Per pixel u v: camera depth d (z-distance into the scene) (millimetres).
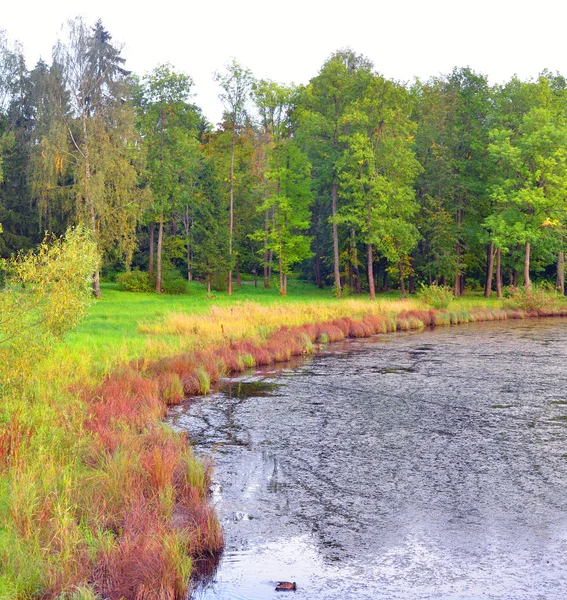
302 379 17656
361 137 46438
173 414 13492
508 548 7328
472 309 39125
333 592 6375
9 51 54906
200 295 51281
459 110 52031
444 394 15570
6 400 11023
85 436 9820
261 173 64562
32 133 46969
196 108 60406
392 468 10031
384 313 34719
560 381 17234
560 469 9984
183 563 6457
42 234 50781
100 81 42938
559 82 54469
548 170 45656
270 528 7848
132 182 43156
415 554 7188
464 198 52750
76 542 6402
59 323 11859
